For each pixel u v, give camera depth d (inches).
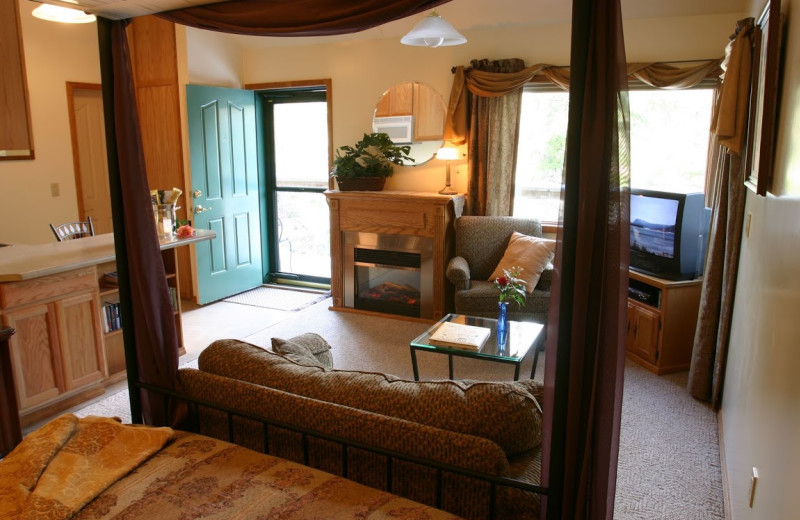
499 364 161.8
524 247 175.9
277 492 64.5
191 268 217.6
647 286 161.9
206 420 82.6
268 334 184.1
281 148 237.3
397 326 192.5
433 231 188.2
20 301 119.3
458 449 62.9
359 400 71.3
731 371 117.6
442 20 143.5
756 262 96.4
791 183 68.9
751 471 79.4
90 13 80.7
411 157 205.0
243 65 227.0
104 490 64.7
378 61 204.1
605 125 55.7
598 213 57.4
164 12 79.9
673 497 100.8
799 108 65.6
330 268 223.6
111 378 146.5
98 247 143.6
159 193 157.3
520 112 184.7
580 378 59.1
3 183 183.9
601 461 59.6
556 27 178.4
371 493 64.9
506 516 64.2
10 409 106.3
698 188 171.9
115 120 85.9
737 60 112.7
